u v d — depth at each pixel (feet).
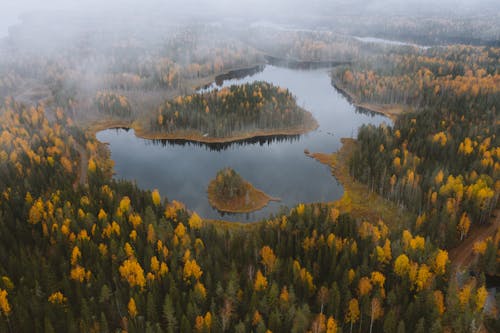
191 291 206.08
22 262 221.66
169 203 337.52
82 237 243.19
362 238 260.01
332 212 286.25
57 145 429.79
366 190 368.68
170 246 250.78
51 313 187.62
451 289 202.39
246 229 309.83
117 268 233.14
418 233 283.59
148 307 195.11
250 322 193.67
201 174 419.95
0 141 420.36
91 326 189.26
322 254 245.86
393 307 203.10
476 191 306.35
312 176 409.90
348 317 199.31
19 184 334.24
